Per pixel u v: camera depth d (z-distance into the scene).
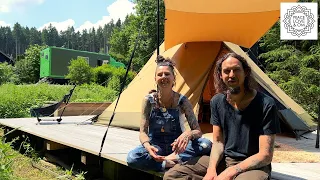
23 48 101.56
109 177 4.47
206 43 6.01
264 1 4.92
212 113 2.77
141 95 6.16
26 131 5.93
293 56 10.92
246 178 2.32
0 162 3.47
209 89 6.73
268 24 5.33
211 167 2.61
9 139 6.86
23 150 6.22
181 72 5.81
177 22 5.23
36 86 15.05
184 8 4.84
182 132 3.21
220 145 2.71
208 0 4.97
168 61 3.23
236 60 2.54
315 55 10.48
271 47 12.26
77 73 23.17
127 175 4.39
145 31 20.25
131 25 24.36
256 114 2.51
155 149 3.04
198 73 5.71
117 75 19.67
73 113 9.48
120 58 40.38
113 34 41.97
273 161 3.89
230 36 5.76
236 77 2.51
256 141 2.53
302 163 3.82
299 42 11.62
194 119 3.15
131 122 5.99
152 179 4.38
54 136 5.23
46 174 4.93
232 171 2.40
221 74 2.68
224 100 2.67
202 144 3.05
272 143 2.43
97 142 4.71
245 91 2.57
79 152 5.69
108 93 15.51
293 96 10.31
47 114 7.16
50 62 28.41
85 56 31.59
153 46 20.38
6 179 3.33
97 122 6.67
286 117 5.67
